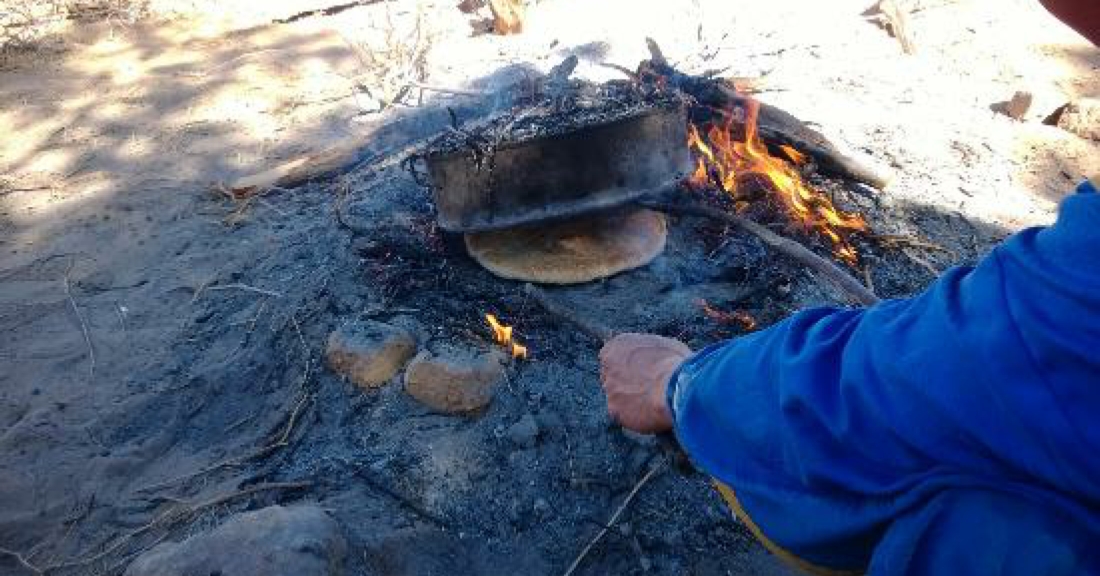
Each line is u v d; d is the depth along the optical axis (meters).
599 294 2.80
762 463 1.11
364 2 6.07
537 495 2.31
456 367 2.44
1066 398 0.81
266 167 4.07
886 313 1.02
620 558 2.21
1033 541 0.85
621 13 5.52
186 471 2.51
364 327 2.68
